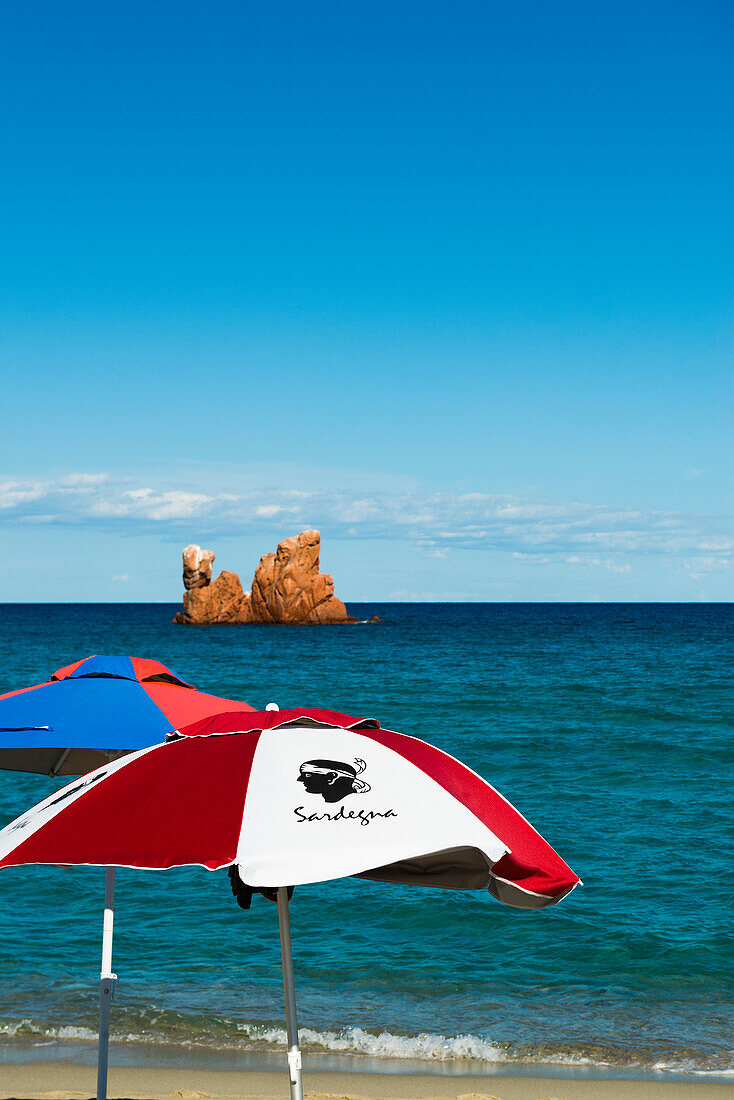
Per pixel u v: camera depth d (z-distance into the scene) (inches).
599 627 4010.8
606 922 436.1
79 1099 274.5
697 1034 329.1
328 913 453.4
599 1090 288.0
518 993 365.1
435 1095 283.4
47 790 716.0
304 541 3882.9
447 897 471.2
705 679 1624.0
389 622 4498.0
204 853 120.3
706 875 502.9
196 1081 291.9
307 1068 302.5
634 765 832.3
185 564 3934.5
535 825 610.9
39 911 453.4
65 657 2219.5
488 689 1476.4
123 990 362.6
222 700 231.1
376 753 148.7
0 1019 334.3
